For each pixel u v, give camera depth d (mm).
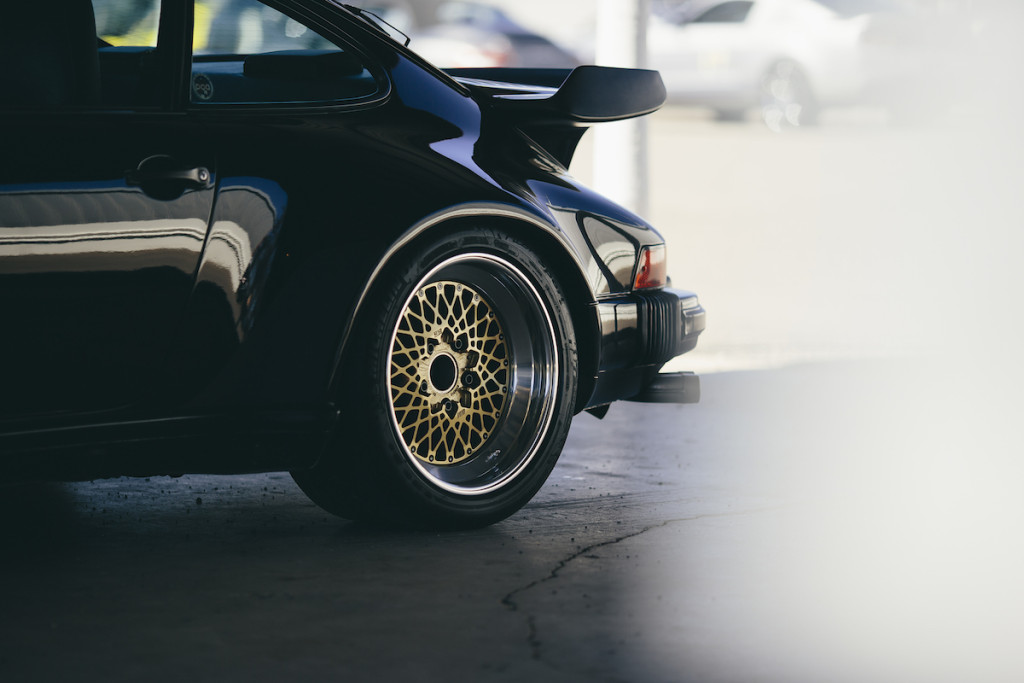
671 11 26203
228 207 4699
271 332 4777
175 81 4773
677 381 6078
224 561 4840
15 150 4398
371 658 3875
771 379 9250
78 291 4438
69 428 4492
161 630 4082
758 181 19203
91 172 4480
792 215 16812
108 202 4484
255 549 5008
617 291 5742
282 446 4855
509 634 4109
